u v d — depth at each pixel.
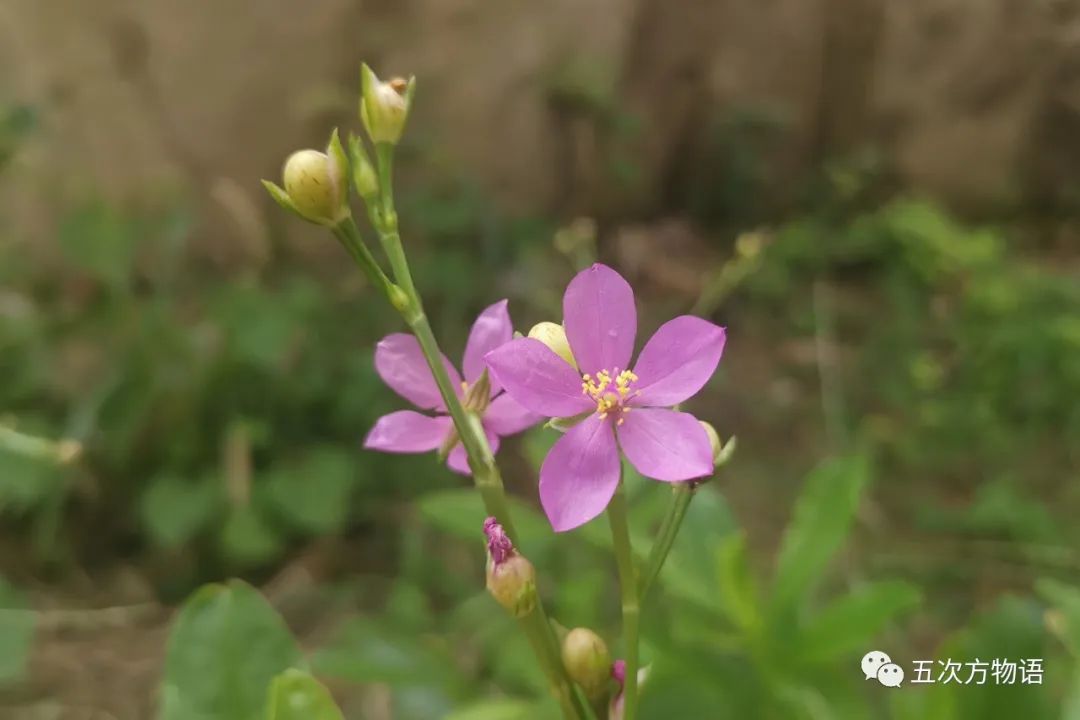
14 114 0.45
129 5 0.62
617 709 0.18
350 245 0.18
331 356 0.52
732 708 0.22
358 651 0.25
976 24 0.93
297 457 0.47
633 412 0.18
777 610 0.22
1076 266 0.87
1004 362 0.62
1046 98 0.95
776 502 0.53
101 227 0.50
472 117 0.75
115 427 0.45
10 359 0.48
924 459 0.57
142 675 0.38
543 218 0.79
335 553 0.45
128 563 0.45
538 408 0.18
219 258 0.65
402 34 0.71
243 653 0.20
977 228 0.94
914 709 0.21
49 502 0.44
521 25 0.75
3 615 0.34
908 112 0.95
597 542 0.23
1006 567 0.47
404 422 0.19
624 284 0.18
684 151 0.92
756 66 0.92
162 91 0.64
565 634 0.18
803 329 0.72
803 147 0.96
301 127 0.68
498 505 0.18
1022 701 0.20
